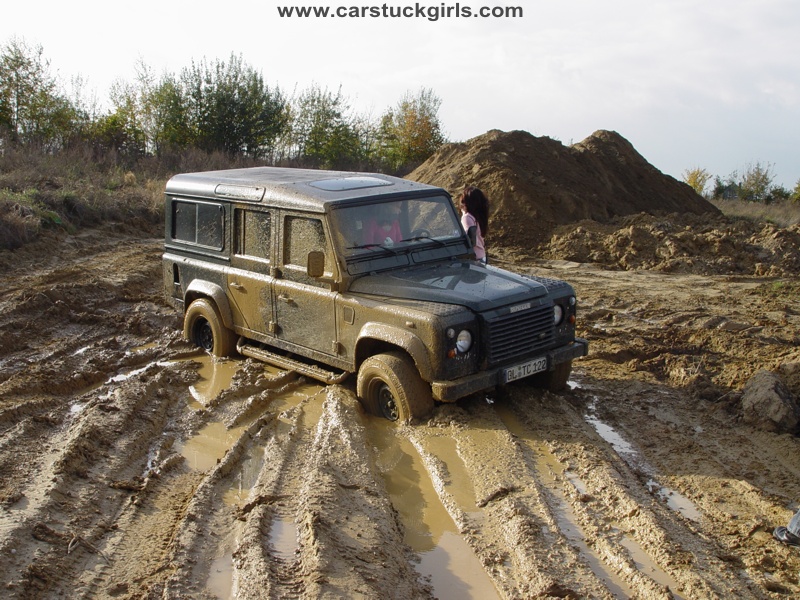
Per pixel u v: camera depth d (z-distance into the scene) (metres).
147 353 9.07
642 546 4.88
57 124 29.72
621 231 17.02
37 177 18.45
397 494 5.72
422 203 7.87
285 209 7.68
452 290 6.77
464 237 8.04
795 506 5.50
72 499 5.42
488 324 6.53
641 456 6.38
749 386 7.34
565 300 7.23
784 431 6.88
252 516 5.09
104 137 29.62
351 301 7.07
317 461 5.88
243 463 6.18
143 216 18.38
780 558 4.76
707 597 4.27
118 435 6.58
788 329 10.45
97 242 15.79
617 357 9.19
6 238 13.88
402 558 4.74
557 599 4.24
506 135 22.64
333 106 39.09
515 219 18.48
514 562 4.72
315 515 4.93
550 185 19.80
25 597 4.24
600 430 6.92
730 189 43.72
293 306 7.75
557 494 5.59
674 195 23.52
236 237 8.45
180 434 6.82
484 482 5.73
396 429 6.77
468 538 5.03
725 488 5.77
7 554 4.59
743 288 13.67
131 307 11.34
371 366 6.89
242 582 4.37
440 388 6.36
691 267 15.45
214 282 8.84
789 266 15.24
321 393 7.72
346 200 7.34
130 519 5.24
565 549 4.80
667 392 7.98
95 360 8.67
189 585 4.43
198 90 34.28
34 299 10.66
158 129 34.22
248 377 8.16
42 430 6.72
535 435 6.64
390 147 43.25
